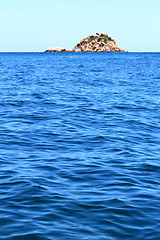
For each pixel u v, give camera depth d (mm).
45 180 10773
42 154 13758
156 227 7781
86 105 26484
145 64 103750
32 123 19859
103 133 17547
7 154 13703
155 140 16312
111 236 7352
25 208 8688
